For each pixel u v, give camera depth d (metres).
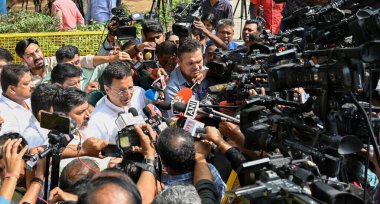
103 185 2.56
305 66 2.94
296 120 3.12
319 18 3.46
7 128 5.19
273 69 3.10
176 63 5.98
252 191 2.50
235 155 3.60
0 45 8.85
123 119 4.06
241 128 3.35
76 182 3.42
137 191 2.62
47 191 3.55
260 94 3.88
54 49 9.02
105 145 3.96
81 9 12.51
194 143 3.69
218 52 5.11
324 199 2.40
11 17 10.04
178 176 3.59
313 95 3.12
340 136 2.87
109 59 6.18
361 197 2.64
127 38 6.20
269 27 9.52
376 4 3.61
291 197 2.42
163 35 6.48
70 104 4.26
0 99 5.37
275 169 2.72
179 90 5.14
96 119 4.64
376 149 2.70
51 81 5.53
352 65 2.70
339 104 2.93
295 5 5.98
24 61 6.58
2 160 3.60
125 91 4.62
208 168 3.59
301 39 4.16
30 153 3.73
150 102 5.20
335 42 3.42
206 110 3.99
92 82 5.99
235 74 4.27
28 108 5.65
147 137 3.61
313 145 2.92
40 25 9.78
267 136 3.15
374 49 2.57
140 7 15.98
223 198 3.66
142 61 5.70
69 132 3.42
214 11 9.00
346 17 3.46
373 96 3.22
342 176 3.10
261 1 9.55
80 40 9.08
